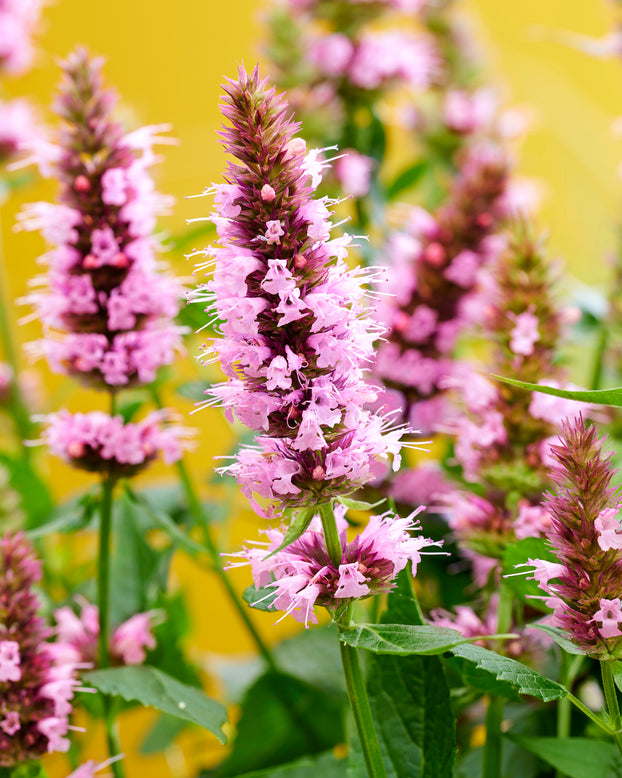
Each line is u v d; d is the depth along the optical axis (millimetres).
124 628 744
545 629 646
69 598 814
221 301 629
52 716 689
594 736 729
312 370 633
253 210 629
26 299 730
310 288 632
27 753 689
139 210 719
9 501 815
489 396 718
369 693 685
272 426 635
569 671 701
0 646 683
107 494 733
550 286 725
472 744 794
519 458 711
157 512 746
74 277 719
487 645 711
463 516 724
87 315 722
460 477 762
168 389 776
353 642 633
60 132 721
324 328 633
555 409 707
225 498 829
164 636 770
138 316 726
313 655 813
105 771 831
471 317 790
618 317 805
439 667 679
